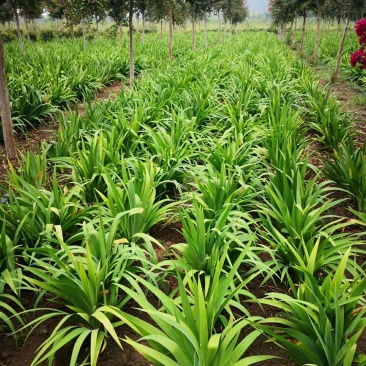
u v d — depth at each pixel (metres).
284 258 2.77
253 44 19.47
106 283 2.40
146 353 1.62
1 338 2.36
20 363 2.18
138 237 3.04
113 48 16.14
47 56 10.96
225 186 3.25
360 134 6.10
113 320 2.39
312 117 6.21
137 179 3.27
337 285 2.00
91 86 9.26
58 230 2.58
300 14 19.44
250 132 5.08
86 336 2.15
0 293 2.37
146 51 15.71
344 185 3.90
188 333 1.58
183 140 4.66
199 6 17.16
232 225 2.82
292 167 3.63
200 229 2.45
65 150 4.46
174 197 4.11
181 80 7.74
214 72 9.41
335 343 1.76
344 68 11.56
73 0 9.12
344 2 18.45
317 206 3.92
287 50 17.36
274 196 2.78
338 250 2.49
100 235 2.36
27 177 3.60
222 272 2.66
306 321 1.98
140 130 5.36
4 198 3.78
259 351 2.24
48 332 2.41
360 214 3.04
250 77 8.24
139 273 2.88
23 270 2.84
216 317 2.01
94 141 3.99
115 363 2.18
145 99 6.48
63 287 2.12
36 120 7.06
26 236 2.80
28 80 7.68
